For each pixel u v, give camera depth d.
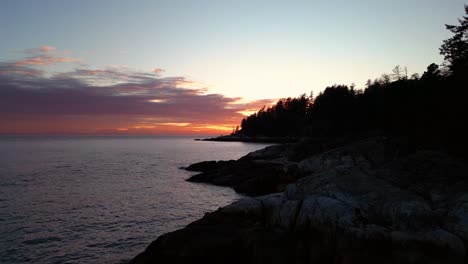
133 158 85.19
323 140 54.94
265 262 13.61
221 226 16.23
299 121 152.12
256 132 194.25
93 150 125.62
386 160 25.36
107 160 78.44
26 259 17.25
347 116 80.56
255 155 55.75
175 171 55.75
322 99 108.75
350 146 31.16
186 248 14.29
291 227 15.37
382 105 54.53
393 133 43.12
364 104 71.62
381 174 18.55
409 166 19.31
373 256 12.30
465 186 15.57
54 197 33.22
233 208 17.73
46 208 28.36
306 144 54.00
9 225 23.17
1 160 77.00
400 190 16.03
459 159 20.55
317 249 13.61
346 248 12.84
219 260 14.24
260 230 15.35
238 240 14.64
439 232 12.62
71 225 23.30
